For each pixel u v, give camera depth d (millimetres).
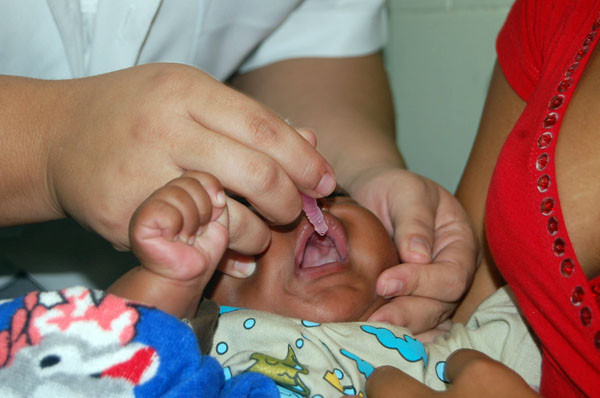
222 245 533
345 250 760
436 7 1418
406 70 1509
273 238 732
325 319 723
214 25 960
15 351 458
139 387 459
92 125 615
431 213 852
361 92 1127
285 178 573
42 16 868
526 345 705
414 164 1567
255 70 1167
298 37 1139
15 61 894
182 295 515
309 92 1107
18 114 660
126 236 613
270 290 729
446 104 1468
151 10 832
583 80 606
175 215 480
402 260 799
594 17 625
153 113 583
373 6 1158
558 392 595
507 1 1312
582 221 569
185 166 575
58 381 448
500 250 618
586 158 576
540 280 567
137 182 584
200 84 586
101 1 833
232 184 562
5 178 663
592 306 528
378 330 678
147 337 476
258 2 994
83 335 469
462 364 553
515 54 806
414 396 524
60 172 629
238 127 565
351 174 987
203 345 569
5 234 1003
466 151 1463
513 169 610
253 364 597
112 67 865
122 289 512
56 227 1036
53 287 1076
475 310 807
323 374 604
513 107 831
